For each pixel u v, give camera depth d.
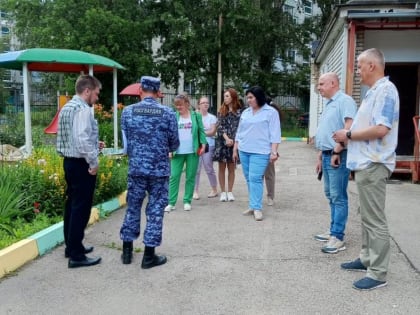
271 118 6.09
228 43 22.42
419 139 8.99
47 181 5.97
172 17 21.23
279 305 3.57
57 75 28.16
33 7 24.19
